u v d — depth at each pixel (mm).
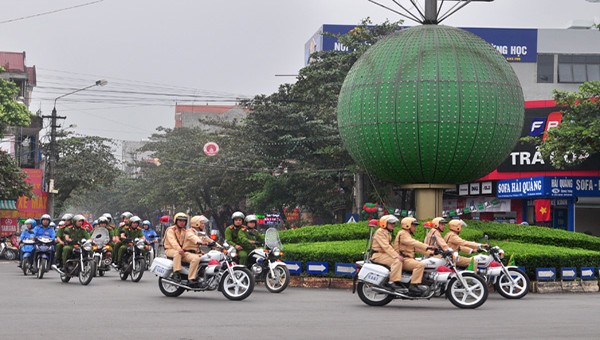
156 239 33812
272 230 22750
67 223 26203
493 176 44531
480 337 12297
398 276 18109
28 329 12945
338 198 53094
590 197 41844
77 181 74688
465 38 26688
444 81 25672
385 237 18438
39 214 65250
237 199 66750
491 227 27844
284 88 55562
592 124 37625
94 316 15039
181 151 76562
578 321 14797
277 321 14414
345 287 23672
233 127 62938
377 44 27359
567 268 23672
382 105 26109
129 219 27281
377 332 12875
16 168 52000
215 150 65125
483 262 20672
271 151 55656
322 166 53094
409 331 13047
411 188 27562
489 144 26203
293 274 24812
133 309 16547
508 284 21094
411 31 27016
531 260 23312
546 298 21047
